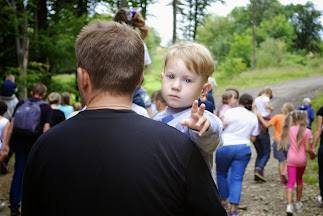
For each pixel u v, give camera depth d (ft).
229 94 18.78
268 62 152.15
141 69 4.03
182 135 3.88
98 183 3.47
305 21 223.30
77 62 4.01
